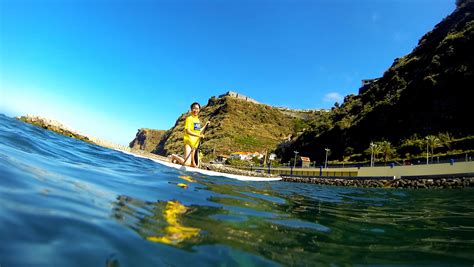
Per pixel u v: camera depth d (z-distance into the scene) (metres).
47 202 2.42
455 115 56.19
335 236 3.30
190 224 2.78
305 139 91.38
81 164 5.38
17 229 1.82
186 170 8.32
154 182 4.77
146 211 2.91
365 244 3.09
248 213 3.79
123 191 3.62
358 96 95.56
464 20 67.88
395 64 83.44
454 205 8.43
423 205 8.17
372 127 71.31
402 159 54.22
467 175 28.27
